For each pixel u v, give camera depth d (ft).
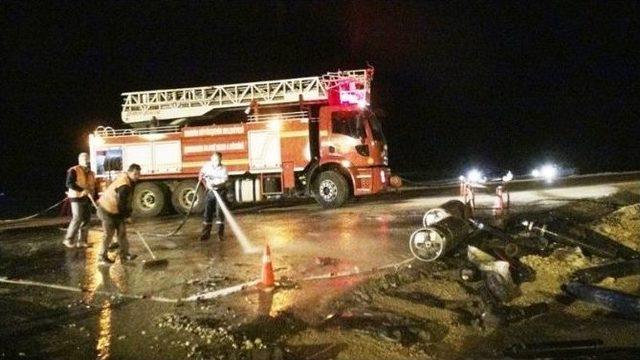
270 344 18.97
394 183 54.24
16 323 21.77
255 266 29.45
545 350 18.71
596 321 21.50
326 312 21.98
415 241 28.45
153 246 36.70
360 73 55.11
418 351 18.86
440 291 24.49
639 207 37.63
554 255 28.30
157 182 57.47
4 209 80.33
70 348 19.21
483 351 19.04
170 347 18.99
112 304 23.80
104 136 59.36
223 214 37.96
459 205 33.73
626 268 25.95
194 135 57.11
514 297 23.77
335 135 52.54
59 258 33.91
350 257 30.58
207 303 23.29
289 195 54.60
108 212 31.01
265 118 55.11
